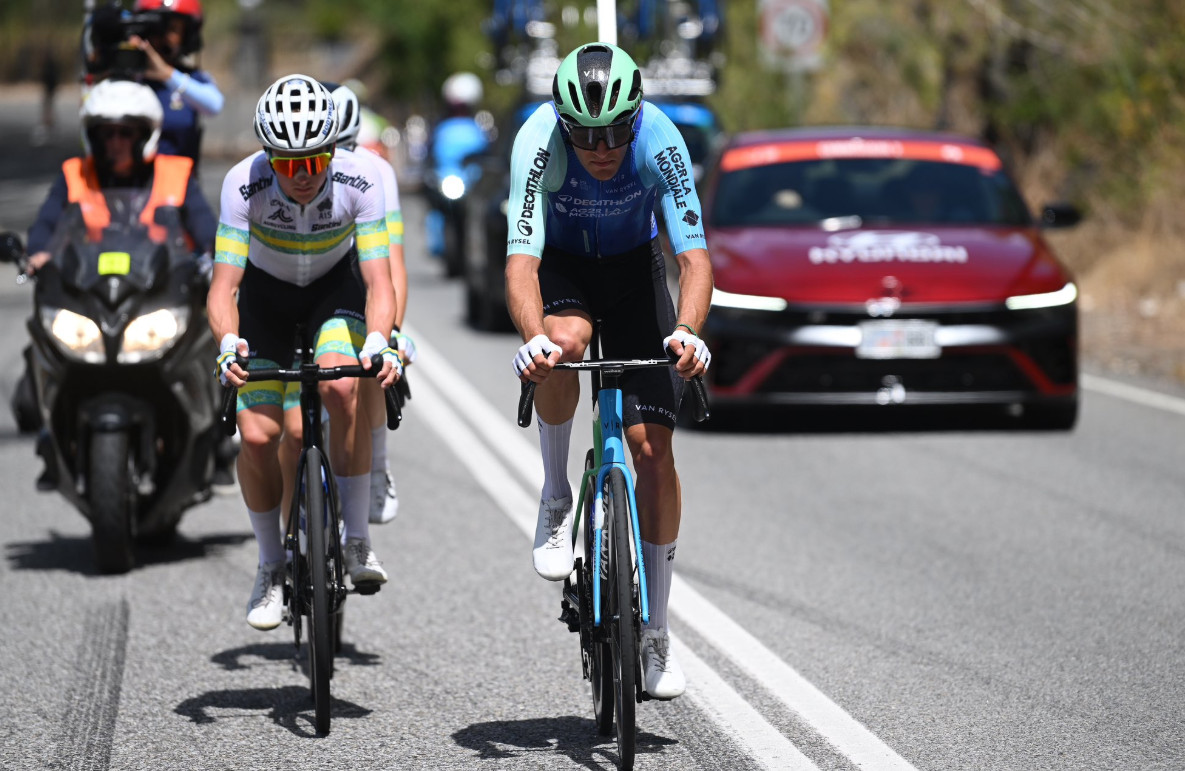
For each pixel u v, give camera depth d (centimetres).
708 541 2678
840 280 3522
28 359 2589
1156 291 5309
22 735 1816
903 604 2292
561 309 1775
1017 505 2912
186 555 2692
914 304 3469
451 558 2619
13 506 3067
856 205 3900
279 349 2016
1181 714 1820
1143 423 3694
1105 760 1673
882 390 3500
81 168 2612
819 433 3669
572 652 2122
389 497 2181
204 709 1906
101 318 2488
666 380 1756
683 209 1744
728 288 3553
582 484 1844
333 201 1936
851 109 7312
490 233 5191
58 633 2225
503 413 3912
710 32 6294
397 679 2016
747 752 1712
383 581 1989
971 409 3950
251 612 1942
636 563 1706
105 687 1992
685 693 1912
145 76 2750
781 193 3931
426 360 4791
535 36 7100
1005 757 1684
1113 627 2169
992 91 6384
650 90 5859
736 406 3591
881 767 1659
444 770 1692
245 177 1914
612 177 1723
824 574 2464
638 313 1817
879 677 1966
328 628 1802
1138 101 5334
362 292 2041
